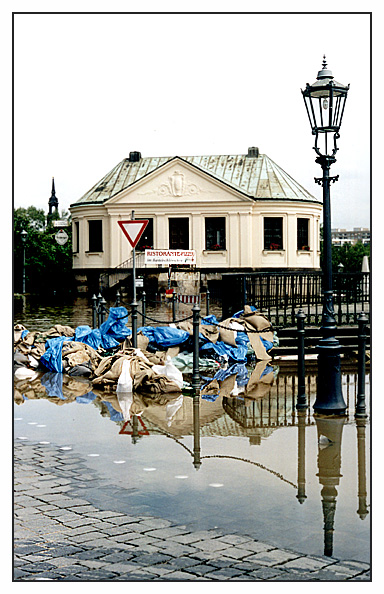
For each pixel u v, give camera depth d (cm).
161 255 4000
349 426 813
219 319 2078
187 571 429
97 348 1376
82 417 877
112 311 1415
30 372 1250
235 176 5053
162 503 552
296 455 687
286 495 568
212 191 4669
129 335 1409
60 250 6022
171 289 3597
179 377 1095
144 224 1289
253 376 1216
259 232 4694
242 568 433
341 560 444
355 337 1507
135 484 601
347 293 1611
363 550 458
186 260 3994
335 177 878
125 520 515
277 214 4691
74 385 1134
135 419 861
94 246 4862
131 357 1118
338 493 571
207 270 4644
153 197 4725
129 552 459
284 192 4794
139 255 4672
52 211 8119
